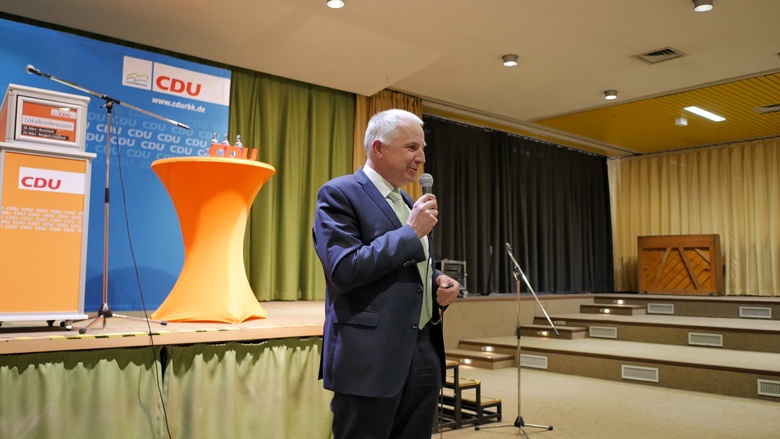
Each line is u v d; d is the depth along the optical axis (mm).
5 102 2234
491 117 7746
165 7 4289
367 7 4340
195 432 2244
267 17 4453
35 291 2094
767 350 5680
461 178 7684
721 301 7184
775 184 8297
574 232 9203
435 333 1696
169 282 3406
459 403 3805
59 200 2162
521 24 4719
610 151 9680
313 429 2580
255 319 2719
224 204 2557
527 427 3830
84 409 2070
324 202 1604
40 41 3209
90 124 3260
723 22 4715
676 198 9336
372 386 1464
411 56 5258
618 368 5465
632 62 5625
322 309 3916
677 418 4066
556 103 7090
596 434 3664
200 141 3525
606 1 4328
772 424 3914
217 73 3604
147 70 3404
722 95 6641
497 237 8031
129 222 3316
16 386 1959
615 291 9859
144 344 2166
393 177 1672
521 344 6277
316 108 6031
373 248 1455
